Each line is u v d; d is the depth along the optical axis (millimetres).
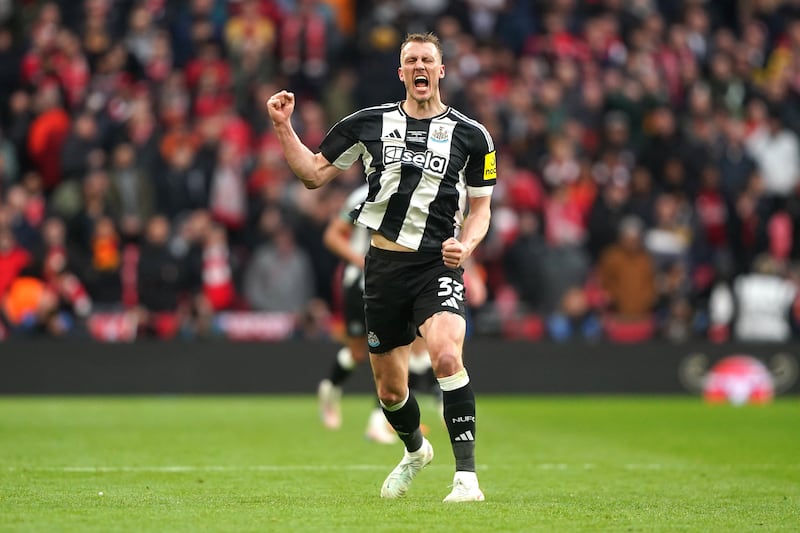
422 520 17266
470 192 20359
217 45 57500
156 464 25719
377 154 19969
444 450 29734
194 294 49156
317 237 51625
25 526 16359
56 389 47438
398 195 19750
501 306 51625
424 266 19766
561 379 51406
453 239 19016
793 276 55219
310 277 50969
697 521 17828
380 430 31531
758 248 57000
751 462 27656
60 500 19359
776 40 69062
